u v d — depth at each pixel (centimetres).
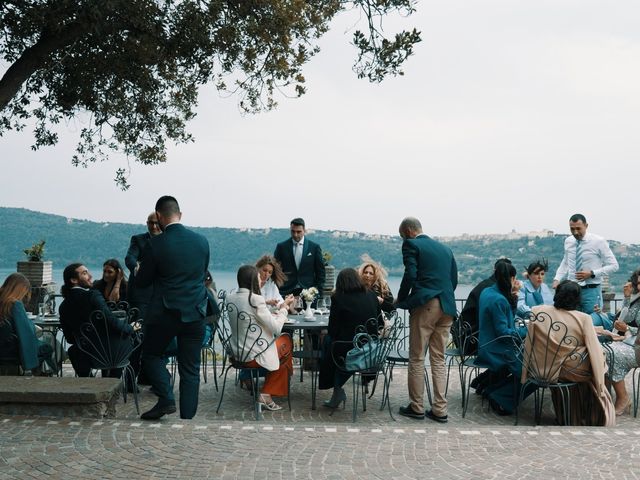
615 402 684
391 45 839
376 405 708
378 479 401
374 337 650
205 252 568
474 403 728
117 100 929
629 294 827
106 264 795
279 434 494
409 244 643
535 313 623
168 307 543
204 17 820
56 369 719
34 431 484
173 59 876
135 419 551
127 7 741
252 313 639
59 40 748
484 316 680
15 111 921
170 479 396
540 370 618
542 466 428
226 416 643
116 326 639
